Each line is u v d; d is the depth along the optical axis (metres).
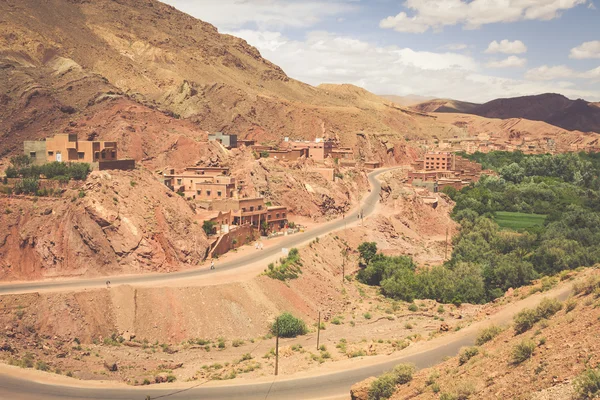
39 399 63.28
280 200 166.50
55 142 134.38
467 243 156.12
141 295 94.31
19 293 89.94
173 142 189.00
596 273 90.81
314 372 71.88
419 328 97.25
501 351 53.00
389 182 198.62
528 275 125.94
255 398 64.44
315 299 111.69
